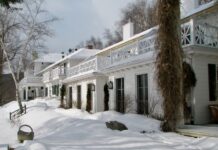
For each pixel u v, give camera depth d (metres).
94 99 21.91
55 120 15.95
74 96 27.91
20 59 29.03
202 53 12.08
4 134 17.17
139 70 15.56
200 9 15.52
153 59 13.37
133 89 16.14
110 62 19.75
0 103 40.72
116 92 18.47
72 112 22.31
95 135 9.45
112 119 13.76
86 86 24.16
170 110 10.06
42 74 53.22
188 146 7.67
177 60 10.05
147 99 14.80
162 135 9.40
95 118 15.73
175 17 10.13
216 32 13.57
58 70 38.38
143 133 9.87
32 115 20.03
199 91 12.16
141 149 7.31
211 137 8.49
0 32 26.20
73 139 9.05
